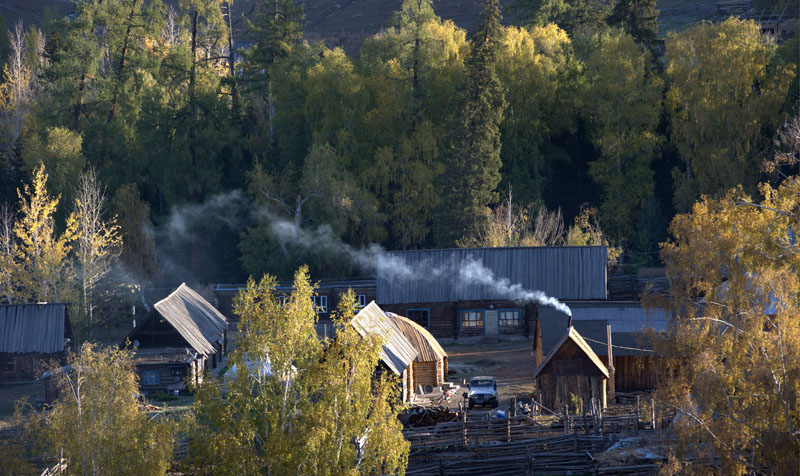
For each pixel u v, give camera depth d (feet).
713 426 236.84
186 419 255.70
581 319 405.59
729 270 262.06
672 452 243.40
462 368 465.47
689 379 249.14
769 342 244.22
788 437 224.12
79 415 261.85
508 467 287.48
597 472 273.75
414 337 417.08
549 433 301.63
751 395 235.81
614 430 300.20
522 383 419.54
